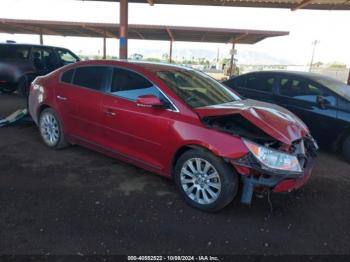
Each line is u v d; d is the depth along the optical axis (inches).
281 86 253.4
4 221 124.1
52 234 117.5
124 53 488.1
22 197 143.6
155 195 152.5
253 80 275.6
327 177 188.9
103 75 177.2
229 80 295.3
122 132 164.4
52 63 436.5
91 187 157.5
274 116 152.6
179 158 143.9
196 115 140.4
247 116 142.4
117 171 178.4
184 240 118.5
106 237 117.6
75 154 201.9
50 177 166.4
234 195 133.9
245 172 126.3
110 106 167.5
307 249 116.9
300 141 143.5
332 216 142.3
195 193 141.7
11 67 393.7
